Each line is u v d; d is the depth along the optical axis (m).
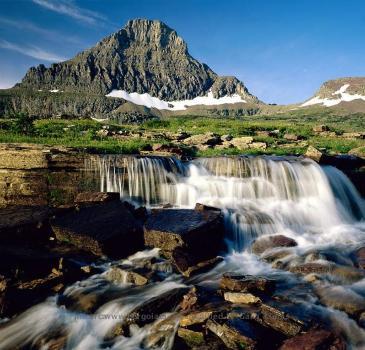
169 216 17.56
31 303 12.47
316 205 21.66
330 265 13.68
